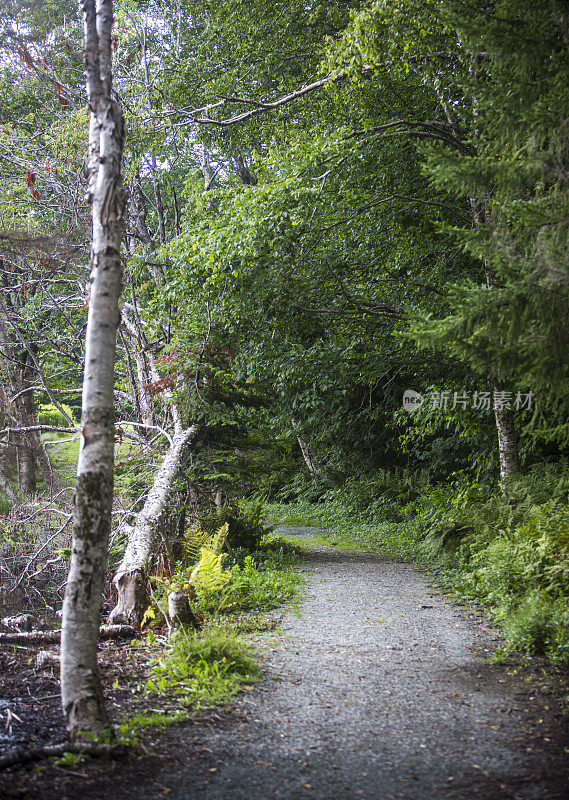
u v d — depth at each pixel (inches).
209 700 186.5
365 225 506.3
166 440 498.3
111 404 171.9
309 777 137.6
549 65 200.7
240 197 456.1
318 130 494.3
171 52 640.4
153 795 129.0
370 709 179.2
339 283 506.9
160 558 357.1
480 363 208.8
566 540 295.7
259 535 488.4
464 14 213.3
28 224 426.3
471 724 166.6
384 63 429.1
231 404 505.4
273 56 570.6
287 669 217.9
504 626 263.0
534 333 204.5
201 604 302.7
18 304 625.3
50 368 772.6
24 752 146.2
